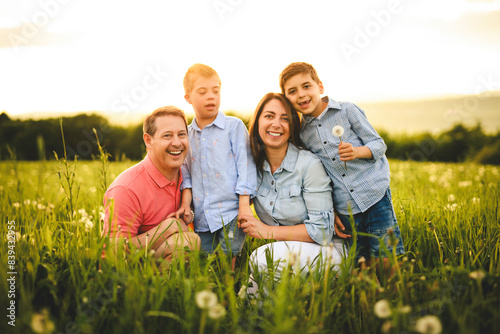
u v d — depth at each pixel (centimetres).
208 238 263
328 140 250
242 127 264
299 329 150
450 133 1302
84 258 194
